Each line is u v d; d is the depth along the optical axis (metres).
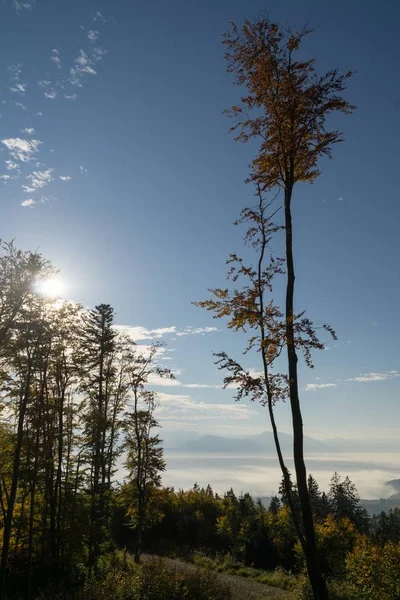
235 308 13.42
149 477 29.09
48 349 20.39
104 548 27.59
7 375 19.11
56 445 23.89
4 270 17.98
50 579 21.67
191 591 16.55
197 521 45.12
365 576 15.23
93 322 29.73
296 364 12.45
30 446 20.97
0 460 21.36
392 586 14.58
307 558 11.16
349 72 12.83
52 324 20.41
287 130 13.62
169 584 15.95
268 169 14.36
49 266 18.67
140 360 29.09
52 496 24.00
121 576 17.25
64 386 24.05
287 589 21.73
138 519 29.55
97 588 16.69
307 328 11.83
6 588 21.52
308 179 14.57
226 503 52.53
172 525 45.25
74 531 23.41
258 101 13.95
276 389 12.17
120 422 28.42
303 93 13.22
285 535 35.91
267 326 12.64
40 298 19.06
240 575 27.64
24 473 21.27
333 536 28.84
